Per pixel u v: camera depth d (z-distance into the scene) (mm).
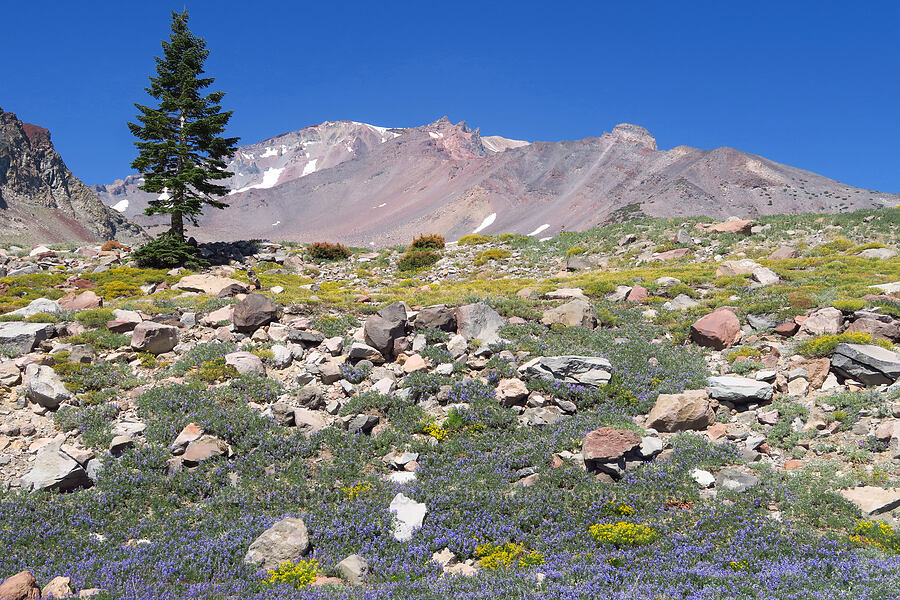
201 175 45844
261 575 10047
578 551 10883
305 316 23828
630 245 47125
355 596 9039
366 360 19234
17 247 50188
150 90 48500
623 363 19750
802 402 16500
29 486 12883
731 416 16500
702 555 10383
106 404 16359
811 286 26469
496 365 18984
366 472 14242
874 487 12266
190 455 14133
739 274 32500
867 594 8289
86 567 10266
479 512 12297
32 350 19391
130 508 12539
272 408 16156
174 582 9891
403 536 11461
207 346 20234
